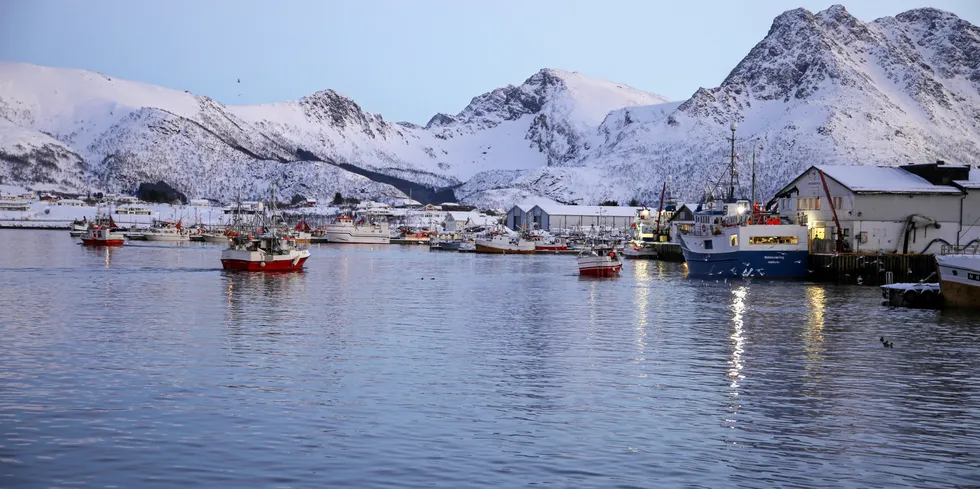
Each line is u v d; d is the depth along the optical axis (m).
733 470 26.72
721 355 46.56
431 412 33.00
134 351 45.56
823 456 28.16
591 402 34.94
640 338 52.75
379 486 25.05
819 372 41.81
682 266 138.50
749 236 104.38
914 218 104.19
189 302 70.81
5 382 37.22
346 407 33.62
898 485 25.64
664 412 33.41
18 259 132.38
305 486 24.98
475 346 48.84
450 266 135.75
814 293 85.69
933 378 40.56
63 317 59.66
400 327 56.75
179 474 25.81
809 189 112.88
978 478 26.31
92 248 176.38
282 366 41.81
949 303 69.94
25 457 27.08
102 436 29.33
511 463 27.14
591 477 25.98
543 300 77.38
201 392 35.84
